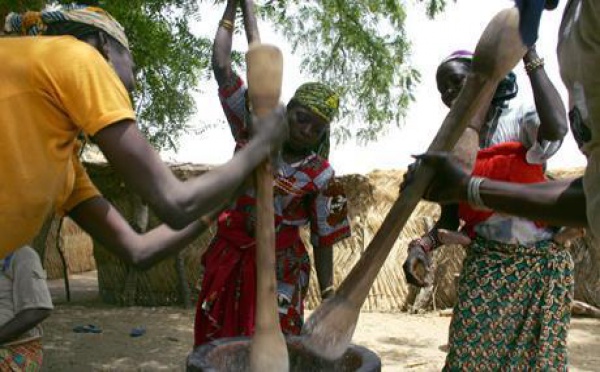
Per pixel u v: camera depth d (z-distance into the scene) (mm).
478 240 2852
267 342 1879
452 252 7918
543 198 1681
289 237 3004
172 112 7363
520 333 2779
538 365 2748
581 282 7684
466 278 2863
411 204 1827
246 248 2996
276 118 1786
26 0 4422
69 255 11375
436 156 1788
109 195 7930
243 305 2969
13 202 1679
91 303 8227
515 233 2756
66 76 1615
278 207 2953
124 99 1662
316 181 2980
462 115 1766
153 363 5352
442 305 7922
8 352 2758
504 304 2779
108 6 5035
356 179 8062
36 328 2906
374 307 7949
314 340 1884
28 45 1662
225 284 2994
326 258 3141
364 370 1847
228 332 2969
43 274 2857
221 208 2129
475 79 1737
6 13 4426
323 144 3092
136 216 7598
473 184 1764
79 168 2100
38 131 1647
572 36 1435
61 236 11148
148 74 6984
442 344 6227
